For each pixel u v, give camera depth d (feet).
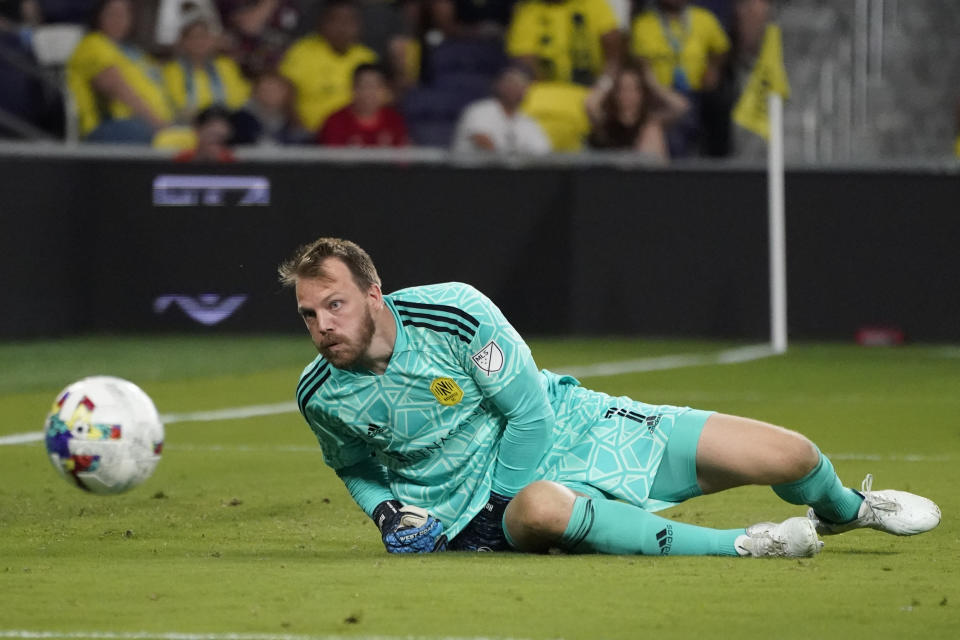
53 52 218.18
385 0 234.17
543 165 208.13
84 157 200.85
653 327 207.31
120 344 193.47
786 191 205.05
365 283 59.00
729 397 141.08
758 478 61.36
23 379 154.71
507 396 60.23
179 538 68.95
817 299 205.67
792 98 253.85
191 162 203.31
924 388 150.71
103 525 73.05
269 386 151.43
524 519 59.98
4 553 63.72
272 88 218.38
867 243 204.95
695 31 226.79
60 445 62.23
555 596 51.26
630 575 55.36
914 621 47.24
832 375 163.22
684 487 62.39
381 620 47.26
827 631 45.75
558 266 207.51
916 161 219.41
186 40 213.25
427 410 61.21
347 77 219.41
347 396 61.16
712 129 228.84
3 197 192.65
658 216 205.98
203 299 204.64
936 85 255.70
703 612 48.57
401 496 64.39
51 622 47.09
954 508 77.77
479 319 59.93
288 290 204.74
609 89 217.15
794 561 58.95
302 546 66.44
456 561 59.62
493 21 229.04
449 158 211.41
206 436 114.11
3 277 193.26
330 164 205.05
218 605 49.85
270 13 228.02
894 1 256.93
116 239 203.00
